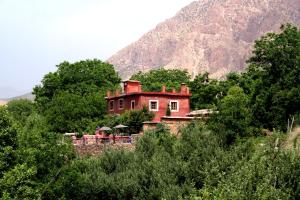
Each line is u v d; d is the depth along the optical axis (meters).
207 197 18.67
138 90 65.25
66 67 91.44
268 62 58.03
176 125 54.50
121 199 33.47
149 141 39.09
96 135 53.25
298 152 20.08
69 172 32.31
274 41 57.59
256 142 32.25
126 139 50.41
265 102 53.50
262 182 18.16
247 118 38.25
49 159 31.61
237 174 20.11
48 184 29.91
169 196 29.25
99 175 35.09
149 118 60.22
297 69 54.44
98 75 91.88
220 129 35.44
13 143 27.22
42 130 33.16
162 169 33.31
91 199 33.75
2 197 23.31
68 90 87.25
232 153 29.23
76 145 47.97
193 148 34.59
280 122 50.91
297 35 57.44
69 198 32.03
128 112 60.66
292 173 18.78
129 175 34.75
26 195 25.05
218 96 77.19
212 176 25.14
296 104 51.38
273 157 19.55
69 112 66.94
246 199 17.31
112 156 38.00
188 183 30.89
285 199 17.23
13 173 25.06
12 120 27.48
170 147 37.75
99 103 70.25
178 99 65.00
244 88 73.75
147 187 33.56
